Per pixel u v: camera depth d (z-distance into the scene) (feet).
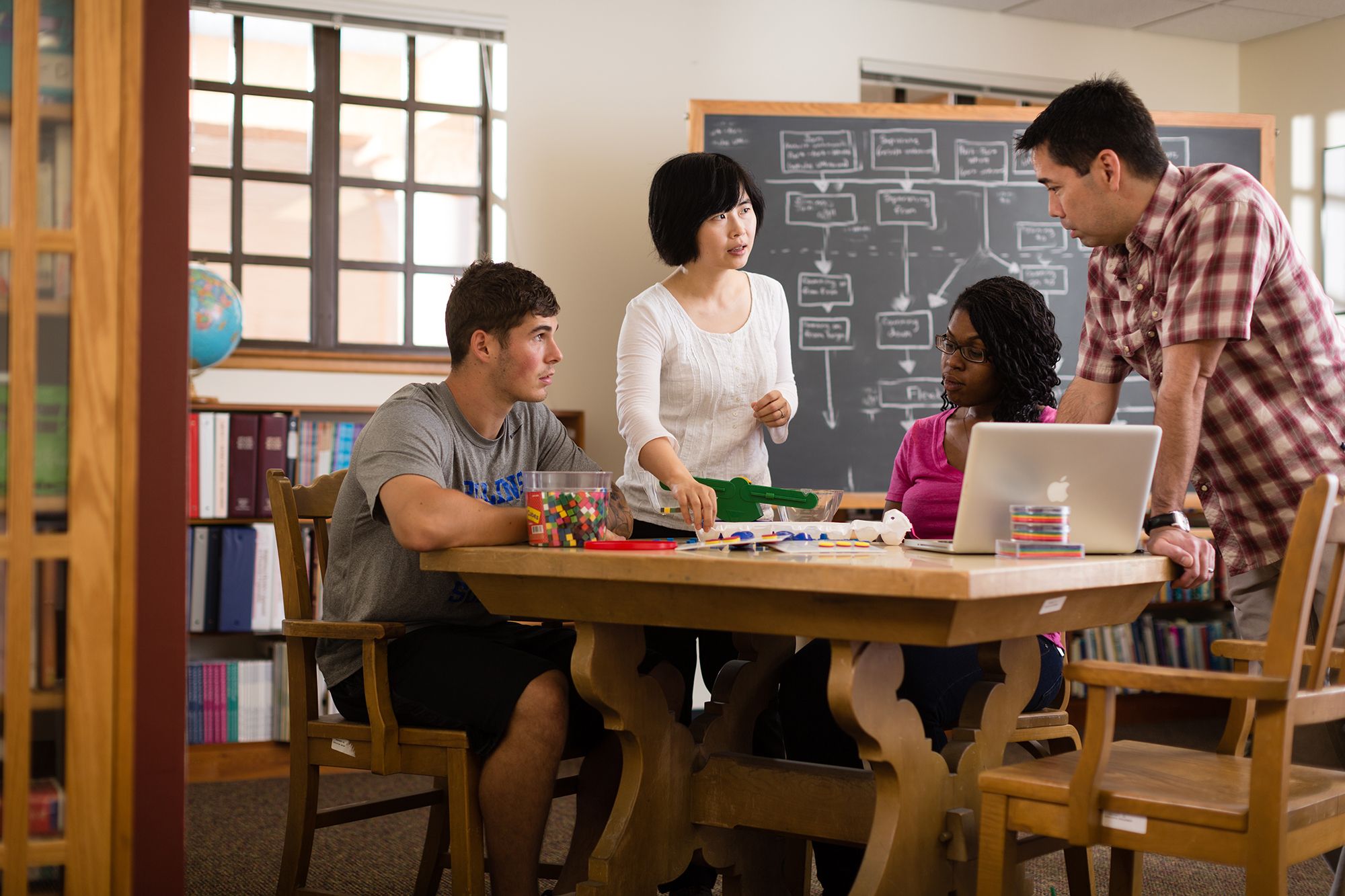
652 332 7.37
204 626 11.68
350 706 6.92
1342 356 6.73
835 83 14.60
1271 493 6.83
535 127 13.58
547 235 13.58
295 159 13.46
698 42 14.15
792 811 6.09
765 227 13.32
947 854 5.58
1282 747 4.54
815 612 5.02
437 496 6.08
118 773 5.18
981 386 7.54
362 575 6.84
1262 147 14.05
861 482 13.35
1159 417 6.43
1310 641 6.74
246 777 11.82
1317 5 14.75
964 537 5.58
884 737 5.23
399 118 13.76
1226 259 6.25
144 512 5.24
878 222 13.51
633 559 5.19
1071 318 13.85
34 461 5.10
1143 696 14.17
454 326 6.92
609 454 13.69
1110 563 5.31
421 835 9.96
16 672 5.07
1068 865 6.20
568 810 10.84
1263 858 4.55
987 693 5.91
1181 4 14.80
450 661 6.51
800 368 13.34
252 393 12.74
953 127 13.69
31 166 5.09
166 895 5.24
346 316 13.62
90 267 5.15
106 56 5.16
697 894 7.20
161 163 5.26
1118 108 6.49
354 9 13.02
